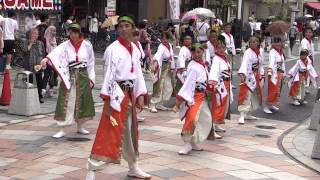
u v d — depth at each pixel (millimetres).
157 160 7594
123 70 6328
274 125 10688
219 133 9586
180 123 10234
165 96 11312
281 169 7473
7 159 7418
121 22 6336
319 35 35438
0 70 15758
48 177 6652
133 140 6559
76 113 8641
